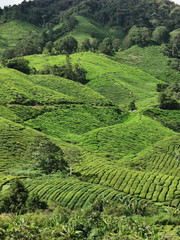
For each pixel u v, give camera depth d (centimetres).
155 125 14688
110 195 6088
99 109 16150
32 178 7169
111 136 12825
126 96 19638
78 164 8988
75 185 6519
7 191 5447
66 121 13988
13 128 10775
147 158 10719
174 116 16562
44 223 3209
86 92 18188
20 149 9344
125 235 2872
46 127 12925
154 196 6456
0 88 15150
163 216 3775
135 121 14988
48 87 17862
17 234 2731
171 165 10031
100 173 7906
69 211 5009
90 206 4556
